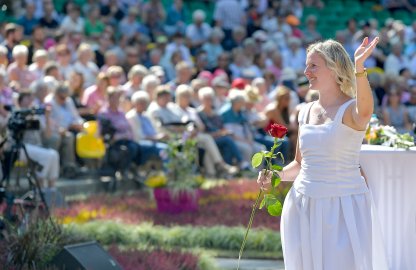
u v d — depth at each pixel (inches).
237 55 1673.2
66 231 661.3
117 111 1219.2
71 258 589.6
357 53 440.1
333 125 456.8
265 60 1752.0
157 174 1189.1
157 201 989.2
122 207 1009.5
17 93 1141.1
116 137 1203.9
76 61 1397.6
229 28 1915.6
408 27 2178.9
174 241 842.8
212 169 1293.1
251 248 831.7
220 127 1332.4
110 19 1770.4
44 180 1064.2
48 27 1609.3
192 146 1018.7
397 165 558.3
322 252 462.3
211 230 854.5
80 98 1270.9
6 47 1375.5
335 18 2353.6
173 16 1943.9
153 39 1800.0
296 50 1860.2
